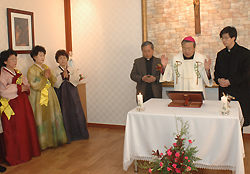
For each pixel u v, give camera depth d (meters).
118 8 4.88
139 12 4.75
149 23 4.74
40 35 4.48
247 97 3.71
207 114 2.69
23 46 4.07
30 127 3.68
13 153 3.48
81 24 5.18
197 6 4.37
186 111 2.85
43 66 4.02
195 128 2.66
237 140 2.52
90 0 5.06
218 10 4.34
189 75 3.55
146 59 4.18
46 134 4.00
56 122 4.13
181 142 2.57
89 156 3.73
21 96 3.58
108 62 5.08
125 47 4.93
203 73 3.46
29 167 3.39
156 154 2.64
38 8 4.43
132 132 2.88
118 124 5.18
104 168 3.31
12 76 3.49
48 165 3.45
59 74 4.22
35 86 3.81
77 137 4.48
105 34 5.03
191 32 4.52
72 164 3.46
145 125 2.84
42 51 3.88
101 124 5.27
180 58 3.60
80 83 5.02
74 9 5.20
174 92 3.07
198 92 2.97
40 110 3.90
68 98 4.34
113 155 3.75
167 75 3.55
